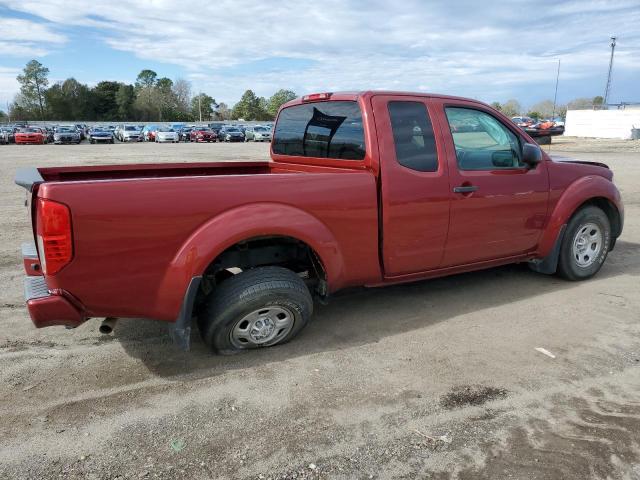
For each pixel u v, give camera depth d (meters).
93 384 3.30
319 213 3.60
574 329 4.14
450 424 2.89
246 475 2.49
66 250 2.87
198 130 48.66
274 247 3.84
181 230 3.15
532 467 2.54
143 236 3.05
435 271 4.37
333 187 3.64
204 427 2.86
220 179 3.26
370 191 3.80
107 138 44.25
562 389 3.25
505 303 4.71
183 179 3.15
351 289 4.27
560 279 5.37
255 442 2.73
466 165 4.33
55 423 2.88
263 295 3.46
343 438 2.77
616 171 16.58
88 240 2.92
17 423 2.88
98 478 2.46
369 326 4.21
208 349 3.78
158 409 3.03
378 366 3.54
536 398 3.14
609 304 4.68
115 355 3.69
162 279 3.16
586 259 5.30
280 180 3.45
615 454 2.63
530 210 4.75
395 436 2.78
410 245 4.09
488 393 3.20
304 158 4.76
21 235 7.48
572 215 5.09
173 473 2.50
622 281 5.34
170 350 3.77
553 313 4.47
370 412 3.00
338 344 3.88
